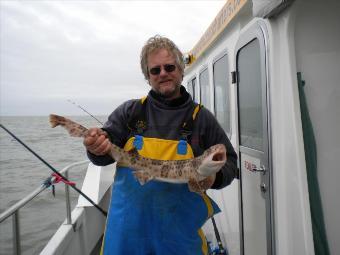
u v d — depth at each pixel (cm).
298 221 221
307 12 227
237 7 315
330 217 234
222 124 444
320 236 228
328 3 228
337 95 233
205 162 191
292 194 228
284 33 228
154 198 216
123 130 238
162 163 217
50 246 321
